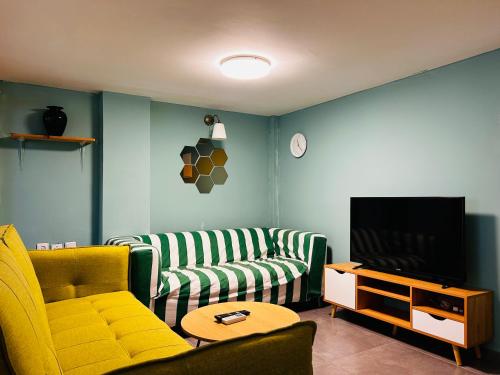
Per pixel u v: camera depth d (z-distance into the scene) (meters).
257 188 4.90
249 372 0.96
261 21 2.24
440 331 2.61
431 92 3.14
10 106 3.40
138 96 3.87
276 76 3.29
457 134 2.96
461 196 2.92
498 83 2.70
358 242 3.52
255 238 4.42
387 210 3.24
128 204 3.77
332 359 2.61
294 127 4.70
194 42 2.54
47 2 2.00
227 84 3.52
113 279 2.78
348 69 3.11
